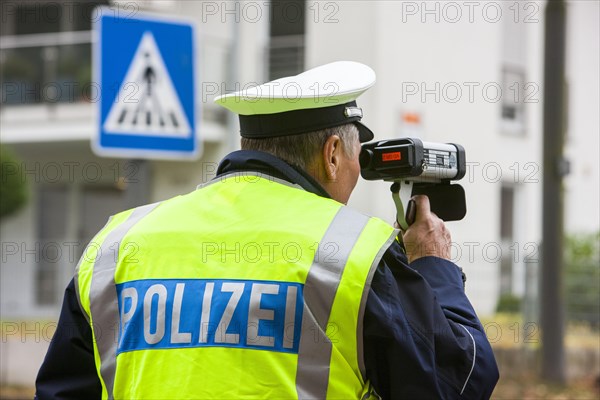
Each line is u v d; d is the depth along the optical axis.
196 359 3.75
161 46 9.43
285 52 21.08
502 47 23.70
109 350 3.97
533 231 25.03
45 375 4.21
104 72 9.25
